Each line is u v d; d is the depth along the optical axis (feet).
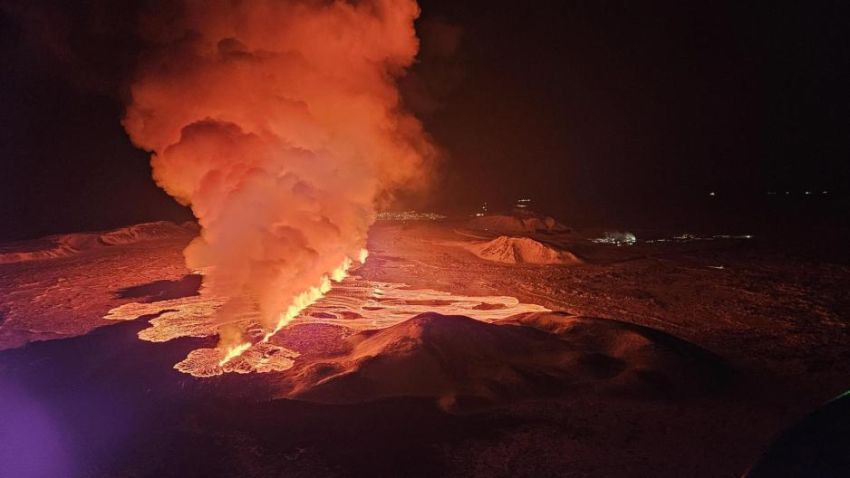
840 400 15.19
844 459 13.76
